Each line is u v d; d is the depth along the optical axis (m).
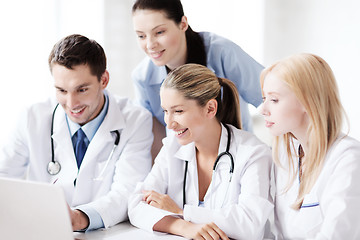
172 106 1.18
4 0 2.02
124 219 1.30
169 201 1.25
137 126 1.50
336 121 1.08
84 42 1.33
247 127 1.79
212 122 1.27
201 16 3.04
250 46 3.13
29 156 1.50
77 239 1.12
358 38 2.93
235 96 1.34
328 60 3.08
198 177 1.32
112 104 1.49
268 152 1.27
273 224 1.36
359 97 2.96
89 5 2.45
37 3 2.16
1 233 0.99
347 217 0.98
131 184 1.40
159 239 1.11
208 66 1.66
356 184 1.01
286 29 3.20
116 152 1.46
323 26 3.08
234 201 1.24
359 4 2.91
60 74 1.29
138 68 1.74
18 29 2.08
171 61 1.57
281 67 1.08
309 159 1.08
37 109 1.50
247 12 3.10
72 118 1.38
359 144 1.07
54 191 0.90
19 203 0.95
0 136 2.02
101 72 1.38
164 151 1.37
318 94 1.05
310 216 1.08
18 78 2.09
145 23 1.45
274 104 1.08
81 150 1.45
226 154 1.26
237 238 1.11
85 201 1.43
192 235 1.10
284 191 1.17
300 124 1.10
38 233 0.96
